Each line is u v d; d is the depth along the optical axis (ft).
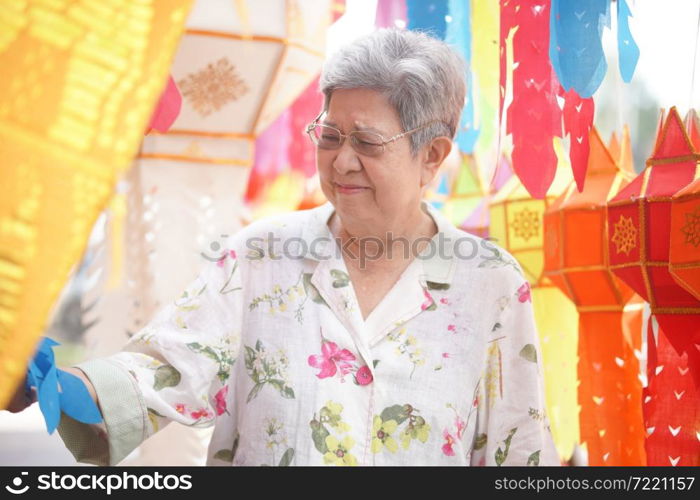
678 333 9.42
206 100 9.08
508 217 12.71
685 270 8.87
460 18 10.54
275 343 8.57
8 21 4.88
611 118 11.13
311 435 8.16
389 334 8.59
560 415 12.46
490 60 10.63
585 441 11.12
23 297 4.77
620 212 9.84
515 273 9.18
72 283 9.67
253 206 12.22
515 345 9.08
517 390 8.98
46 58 4.94
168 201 9.46
